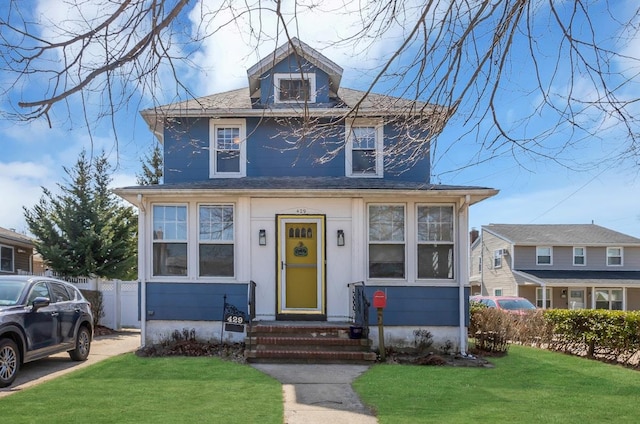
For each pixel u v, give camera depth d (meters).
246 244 11.54
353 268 11.52
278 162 13.17
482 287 35.41
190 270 11.48
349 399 6.91
